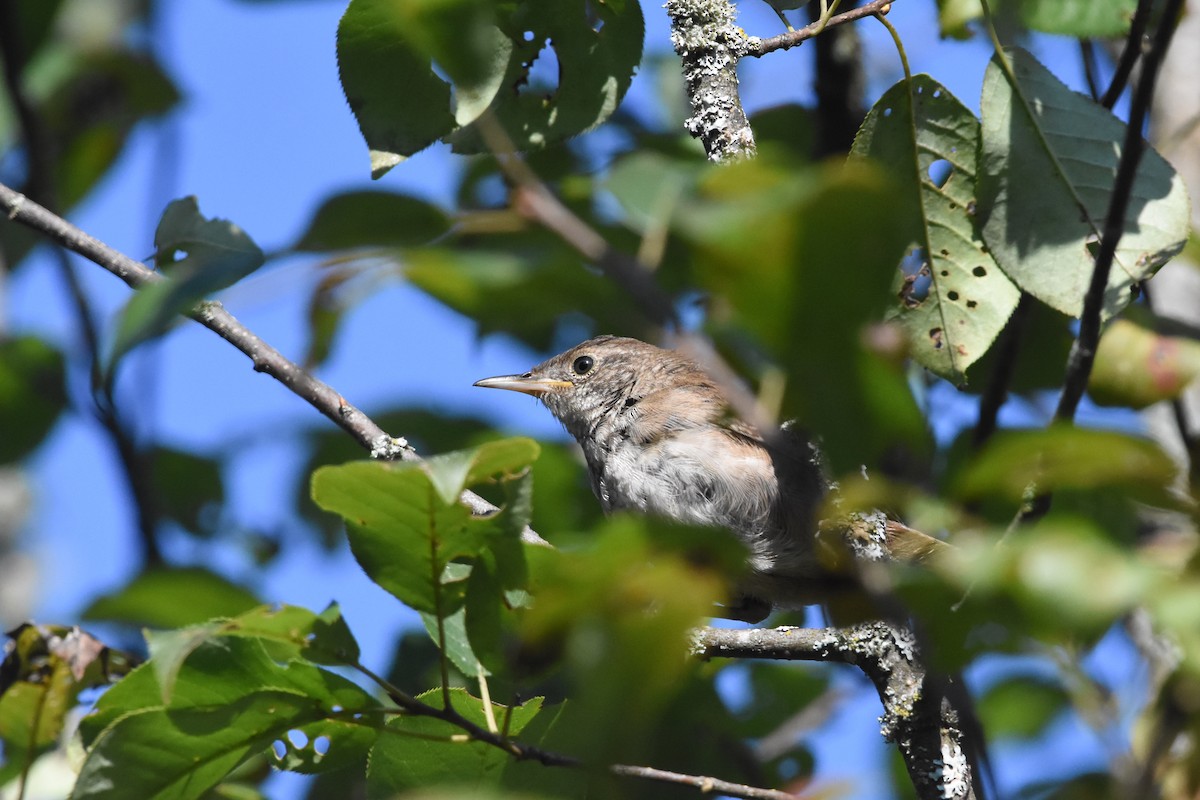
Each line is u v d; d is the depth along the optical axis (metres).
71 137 13.30
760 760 10.45
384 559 5.43
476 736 5.74
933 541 7.03
